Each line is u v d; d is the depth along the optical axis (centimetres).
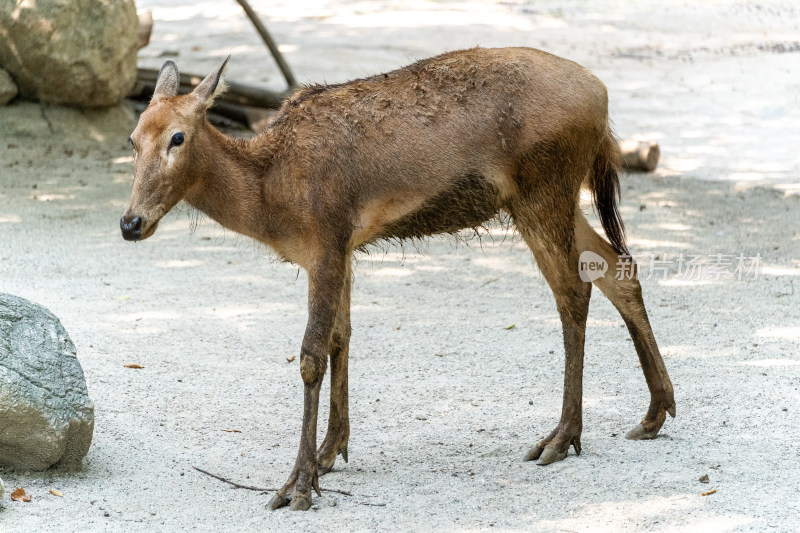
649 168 3028
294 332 1850
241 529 1133
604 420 1459
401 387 1600
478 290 2102
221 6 5412
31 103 3300
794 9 5488
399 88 1293
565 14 5378
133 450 1360
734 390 1525
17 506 1166
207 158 1257
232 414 1497
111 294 2038
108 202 2722
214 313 1945
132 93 3588
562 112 1289
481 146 1275
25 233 2436
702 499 1177
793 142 3284
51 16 3142
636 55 4519
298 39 4647
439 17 5191
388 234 1313
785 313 1880
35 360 1252
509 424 1454
